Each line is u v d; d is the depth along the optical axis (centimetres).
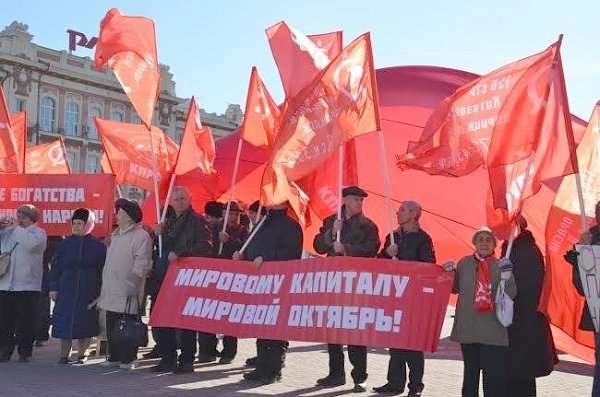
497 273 617
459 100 727
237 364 918
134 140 1127
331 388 785
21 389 709
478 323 614
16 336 916
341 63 695
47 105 5409
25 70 5206
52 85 5416
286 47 729
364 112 694
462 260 644
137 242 834
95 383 752
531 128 634
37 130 5278
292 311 720
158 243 867
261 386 777
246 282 763
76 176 997
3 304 876
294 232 782
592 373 972
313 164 683
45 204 1003
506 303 601
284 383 805
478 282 619
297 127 689
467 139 716
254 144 870
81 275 861
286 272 742
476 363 630
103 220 982
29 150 1318
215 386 762
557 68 637
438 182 1159
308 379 838
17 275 865
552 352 635
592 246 589
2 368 831
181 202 824
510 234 632
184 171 955
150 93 899
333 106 690
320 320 701
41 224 1002
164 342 838
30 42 5256
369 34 697
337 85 691
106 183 991
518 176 647
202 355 923
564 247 741
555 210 750
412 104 1172
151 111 898
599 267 586
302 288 724
